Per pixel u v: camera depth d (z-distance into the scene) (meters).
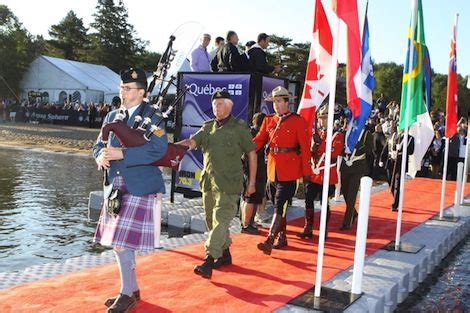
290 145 6.00
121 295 3.90
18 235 7.55
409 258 6.27
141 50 73.06
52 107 34.91
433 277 6.66
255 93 8.39
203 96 8.89
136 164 3.78
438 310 5.42
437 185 14.06
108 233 3.84
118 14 70.25
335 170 7.00
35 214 8.94
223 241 4.95
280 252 6.21
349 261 5.91
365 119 5.31
